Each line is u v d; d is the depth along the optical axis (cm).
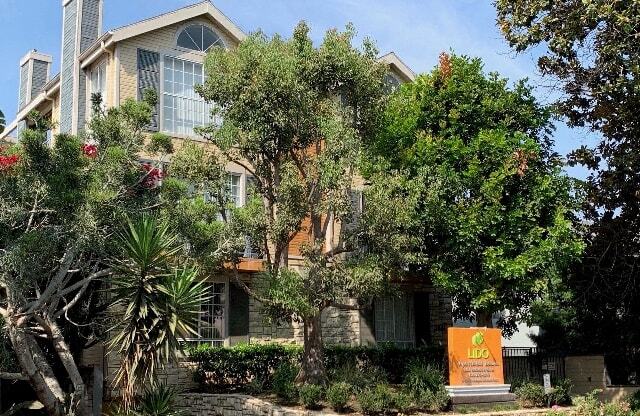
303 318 1884
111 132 1566
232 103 1823
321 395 1780
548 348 2661
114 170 1500
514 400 1997
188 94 2367
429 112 2273
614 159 2109
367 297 1867
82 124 2356
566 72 2000
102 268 1708
